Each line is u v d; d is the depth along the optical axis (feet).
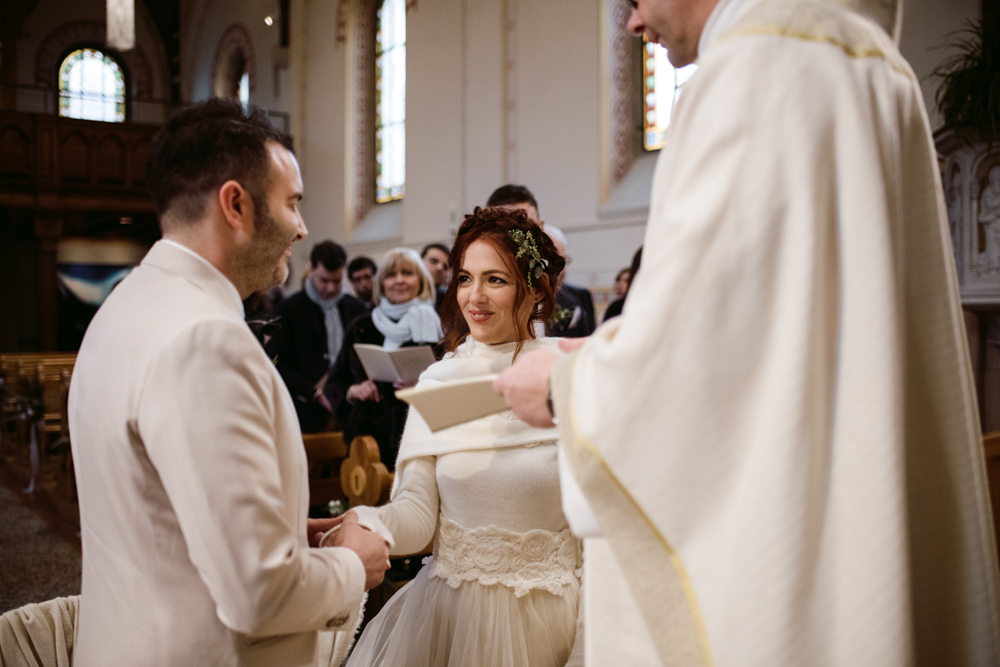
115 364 3.92
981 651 3.65
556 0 30.78
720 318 3.27
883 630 3.04
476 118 34.78
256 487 3.64
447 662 5.57
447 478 5.68
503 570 5.43
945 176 15.90
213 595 3.71
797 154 3.26
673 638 3.35
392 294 13.47
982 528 3.69
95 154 49.55
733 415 3.29
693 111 3.49
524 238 5.90
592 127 29.25
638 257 9.61
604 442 3.41
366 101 45.52
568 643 5.52
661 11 4.10
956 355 3.77
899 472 3.11
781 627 3.09
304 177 49.80
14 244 59.26
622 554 3.45
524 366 4.08
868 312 3.20
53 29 63.05
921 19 17.63
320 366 16.37
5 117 47.34
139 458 3.84
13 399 25.67
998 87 14.12
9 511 20.52
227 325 3.78
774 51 3.38
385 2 44.47
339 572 4.14
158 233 60.80
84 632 4.09
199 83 63.57
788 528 3.09
